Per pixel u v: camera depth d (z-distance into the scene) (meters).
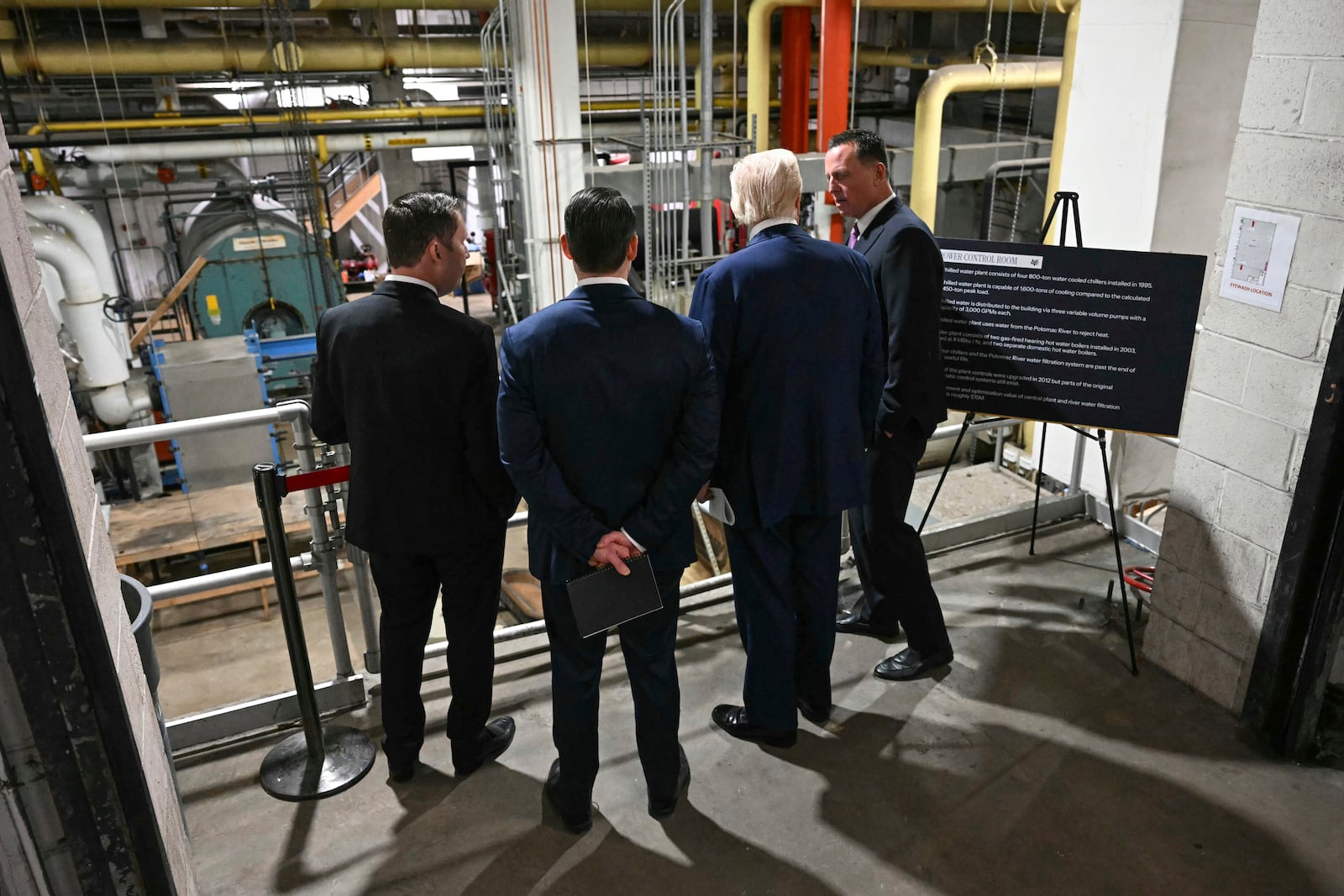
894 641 2.80
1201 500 2.44
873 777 2.25
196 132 7.74
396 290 1.86
